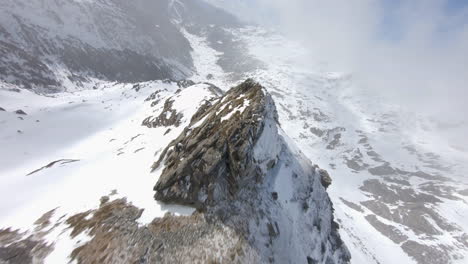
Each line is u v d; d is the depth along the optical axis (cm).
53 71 18638
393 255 9156
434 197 13638
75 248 2180
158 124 5991
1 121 8106
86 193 3167
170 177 2562
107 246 2128
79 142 7931
